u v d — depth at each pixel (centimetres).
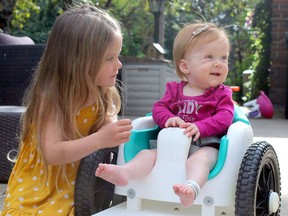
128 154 179
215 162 169
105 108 182
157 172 169
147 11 1028
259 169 161
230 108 180
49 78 169
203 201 163
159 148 170
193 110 183
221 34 187
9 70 332
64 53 168
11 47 330
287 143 408
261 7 766
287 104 645
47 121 166
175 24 1085
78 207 171
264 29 762
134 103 624
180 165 167
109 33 168
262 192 170
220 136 180
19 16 721
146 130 187
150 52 690
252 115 653
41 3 873
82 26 167
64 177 175
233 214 175
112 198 192
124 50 919
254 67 787
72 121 169
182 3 928
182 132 169
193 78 187
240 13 1059
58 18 174
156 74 617
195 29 188
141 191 171
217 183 162
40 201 171
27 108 172
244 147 169
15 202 171
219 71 184
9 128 244
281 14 743
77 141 161
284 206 225
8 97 333
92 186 172
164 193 168
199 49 184
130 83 623
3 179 250
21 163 178
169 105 190
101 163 172
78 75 167
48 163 166
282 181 273
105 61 169
